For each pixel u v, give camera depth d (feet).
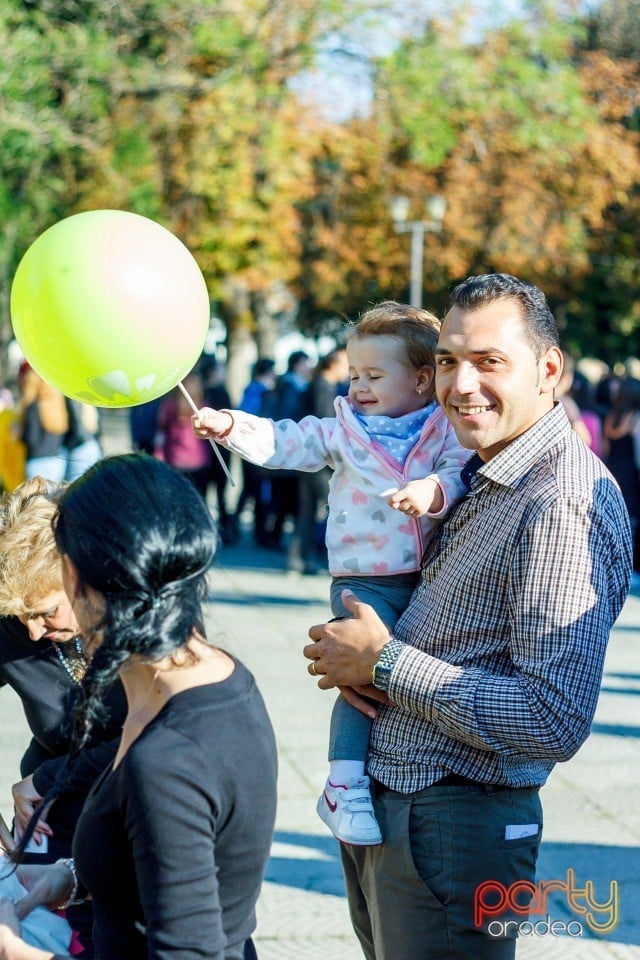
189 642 5.58
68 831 8.13
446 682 6.81
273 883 12.99
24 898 6.44
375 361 8.77
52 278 6.97
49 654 8.29
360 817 7.45
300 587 30.73
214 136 53.78
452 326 7.10
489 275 7.25
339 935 11.91
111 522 5.34
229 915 5.51
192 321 7.22
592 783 16.01
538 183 75.25
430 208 55.21
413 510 7.63
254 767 5.43
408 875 7.24
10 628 8.20
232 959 5.53
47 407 26.66
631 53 84.02
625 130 79.66
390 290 78.07
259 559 36.11
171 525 5.40
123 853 5.39
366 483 8.52
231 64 52.21
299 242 72.69
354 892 8.20
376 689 7.29
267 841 5.55
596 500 6.82
